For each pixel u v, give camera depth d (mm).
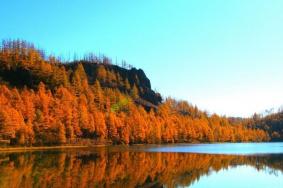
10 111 118500
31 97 147500
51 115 145000
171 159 85250
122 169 62469
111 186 44594
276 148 151125
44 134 136125
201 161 80500
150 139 194000
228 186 45688
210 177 53562
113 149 130125
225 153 110188
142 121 190125
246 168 65938
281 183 48000
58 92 175000
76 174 54094
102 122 167625
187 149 138375
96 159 81375
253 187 45094
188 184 47000
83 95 191250
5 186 42438
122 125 177500
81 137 160375
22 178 48656
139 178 51844
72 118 153000
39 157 83125
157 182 48281
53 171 56812
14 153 96688
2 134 114500
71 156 88750
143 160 81438
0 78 196750
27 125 127312
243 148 151500
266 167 67500
